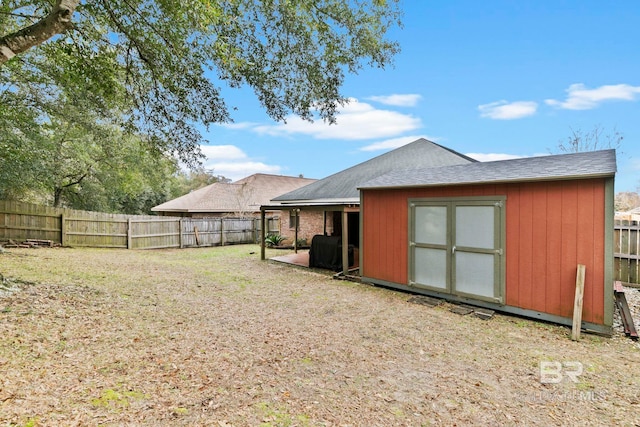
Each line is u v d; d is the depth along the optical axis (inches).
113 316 180.4
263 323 194.2
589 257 196.7
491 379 135.9
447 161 447.8
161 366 129.1
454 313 231.0
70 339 143.9
